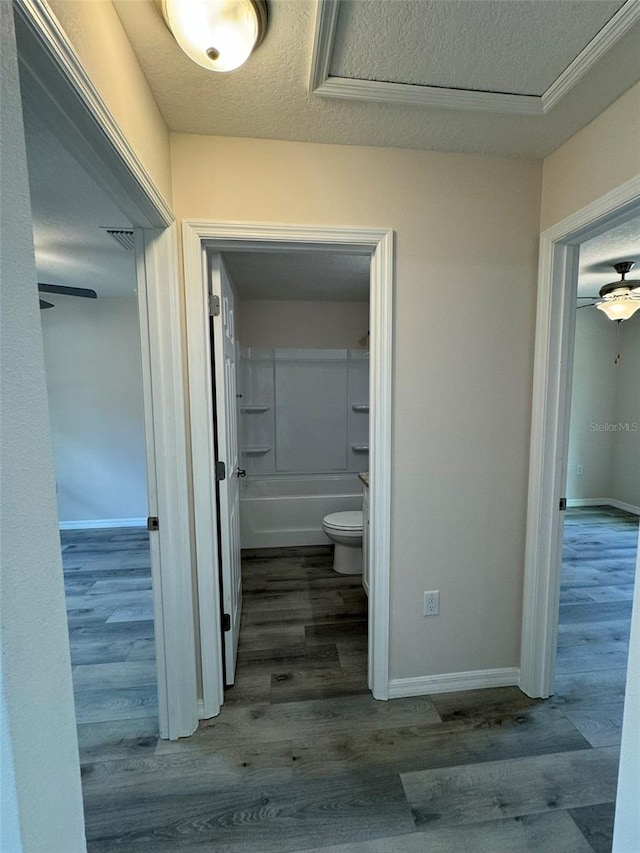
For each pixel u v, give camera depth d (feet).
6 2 1.53
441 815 3.94
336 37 3.32
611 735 4.91
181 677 4.82
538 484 5.33
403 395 5.13
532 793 4.16
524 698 5.53
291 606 7.96
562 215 4.81
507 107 4.12
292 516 11.48
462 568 5.51
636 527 12.80
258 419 12.15
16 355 1.62
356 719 5.13
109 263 9.10
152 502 4.64
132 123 3.31
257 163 4.60
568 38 3.35
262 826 3.86
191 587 4.92
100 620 7.57
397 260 4.93
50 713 1.82
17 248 1.61
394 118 4.27
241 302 11.93
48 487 1.80
